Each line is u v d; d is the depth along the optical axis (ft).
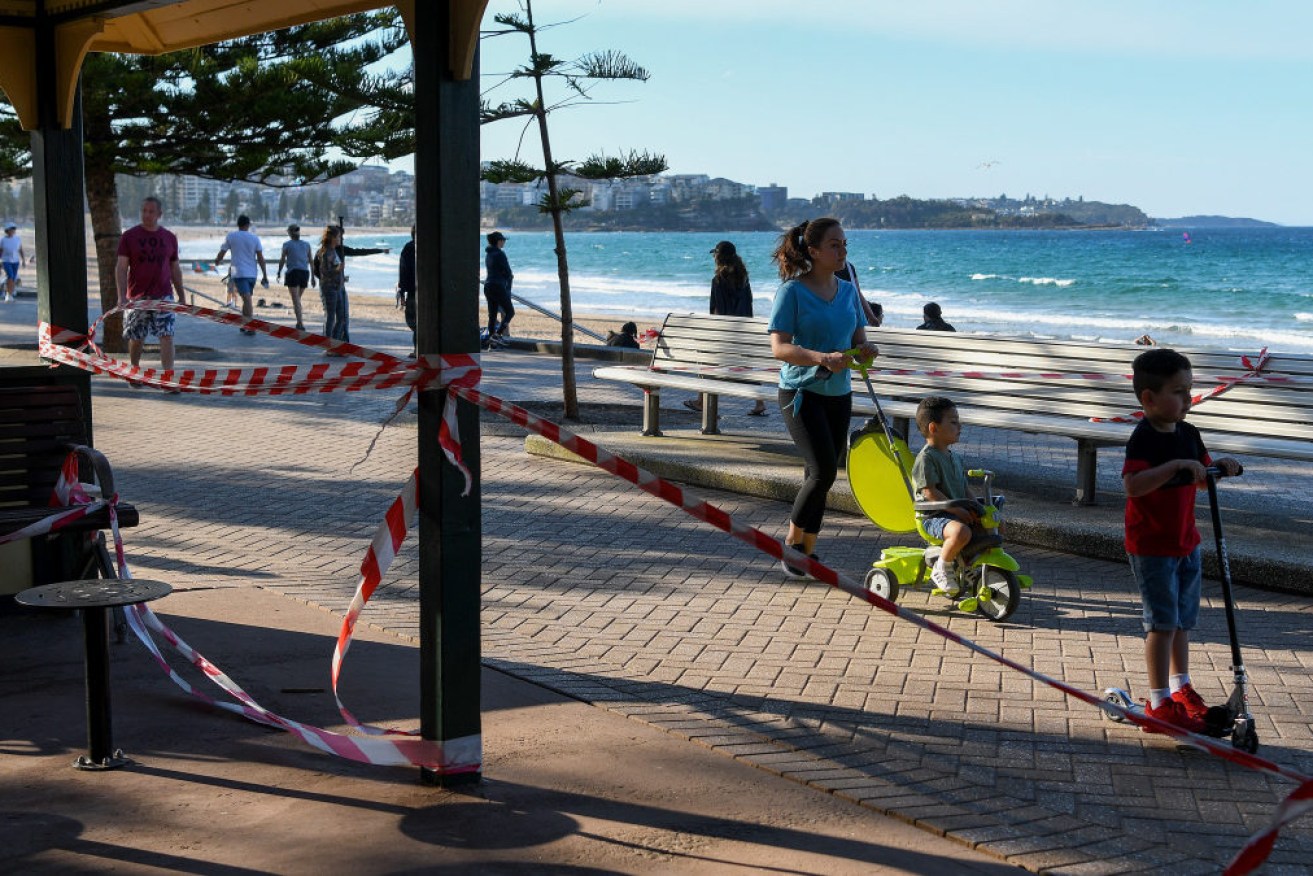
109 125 62.95
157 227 50.26
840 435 25.40
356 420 45.21
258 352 66.54
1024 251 380.37
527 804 14.88
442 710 15.14
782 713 18.11
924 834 14.33
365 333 85.46
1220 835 14.46
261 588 24.34
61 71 22.02
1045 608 23.79
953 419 23.79
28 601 14.65
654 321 124.88
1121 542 26.76
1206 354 30.19
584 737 16.99
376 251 72.79
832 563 26.76
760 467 34.04
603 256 402.52
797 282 25.09
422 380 14.64
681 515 30.99
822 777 15.78
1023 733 17.57
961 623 22.90
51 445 22.04
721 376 38.96
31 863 13.29
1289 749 17.15
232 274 77.66
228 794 15.12
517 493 33.35
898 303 186.80
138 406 47.60
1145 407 17.49
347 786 15.39
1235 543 26.14
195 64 62.90
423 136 14.35
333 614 22.70
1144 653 21.20
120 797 15.01
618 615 22.98
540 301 176.65
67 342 22.44
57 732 17.11
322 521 30.25
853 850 13.84
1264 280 229.25
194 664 19.90
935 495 23.59
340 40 66.39
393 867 13.28
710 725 17.51
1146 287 215.51
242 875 13.07
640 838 14.03
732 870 13.30
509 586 24.84
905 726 17.74
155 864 13.29
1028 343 33.12
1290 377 28.81
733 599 24.13
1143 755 16.85
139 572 25.44
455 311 14.57
